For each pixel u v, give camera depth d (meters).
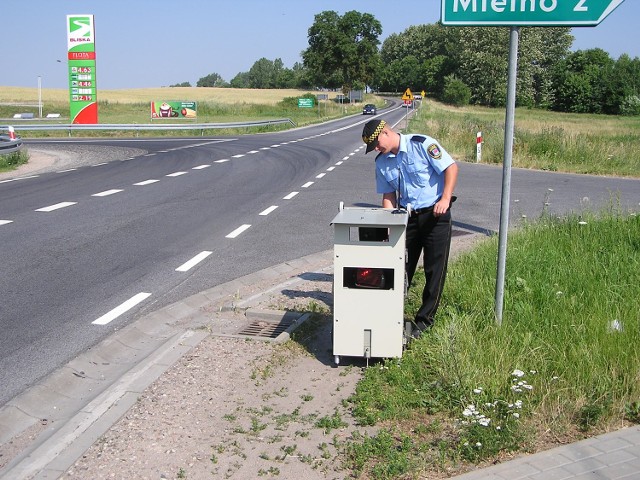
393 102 126.81
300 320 5.69
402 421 3.85
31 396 4.34
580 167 21.55
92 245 9.10
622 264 6.75
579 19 4.71
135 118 57.22
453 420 3.83
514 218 11.62
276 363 4.79
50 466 3.35
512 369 4.25
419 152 4.89
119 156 25.66
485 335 4.77
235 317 6.05
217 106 72.75
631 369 4.18
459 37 101.75
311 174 18.89
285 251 8.88
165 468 3.34
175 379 4.45
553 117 75.62
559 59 102.56
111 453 3.48
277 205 12.98
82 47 43.34
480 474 3.19
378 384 4.29
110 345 5.32
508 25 4.79
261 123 49.56
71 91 43.62
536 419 3.76
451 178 4.86
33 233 9.87
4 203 12.86
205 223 10.96
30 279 7.30
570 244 7.70
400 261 4.52
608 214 9.14
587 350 4.39
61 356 5.07
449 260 7.25
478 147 23.78
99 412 3.94
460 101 99.62
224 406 4.06
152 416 3.90
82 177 17.78
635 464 3.25
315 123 64.06
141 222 10.95
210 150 28.22
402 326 4.58
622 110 89.88
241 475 3.29
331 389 4.35
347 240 4.54
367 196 14.35
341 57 134.38
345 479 3.24
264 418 3.91
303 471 3.33
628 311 5.20
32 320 5.91
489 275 6.29
